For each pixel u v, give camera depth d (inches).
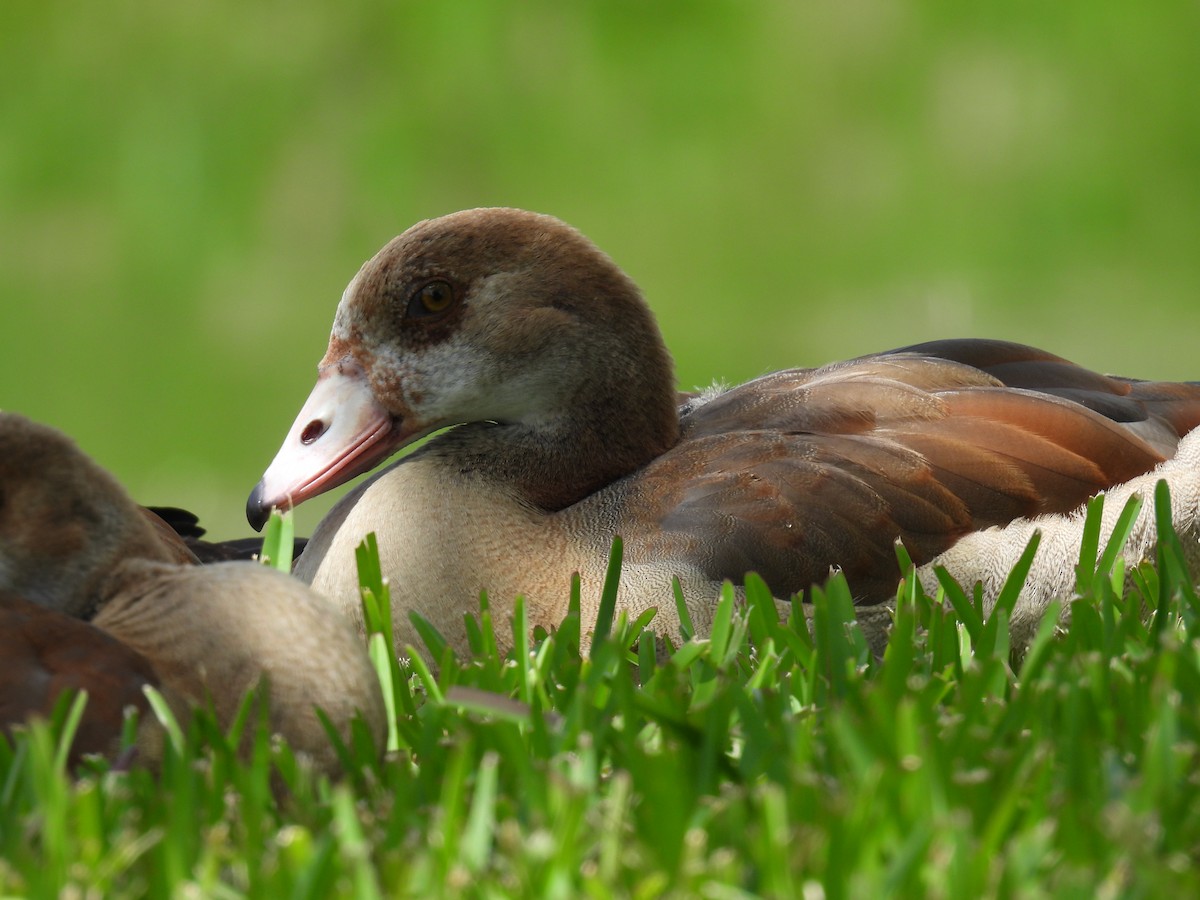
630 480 342.0
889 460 334.0
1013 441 341.7
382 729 236.8
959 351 374.9
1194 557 352.5
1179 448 355.3
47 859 191.3
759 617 283.3
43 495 240.5
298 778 217.3
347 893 184.5
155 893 188.9
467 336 350.9
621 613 294.7
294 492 352.2
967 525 333.4
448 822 194.2
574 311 351.3
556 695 256.8
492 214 356.8
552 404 350.9
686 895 181.0
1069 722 220.4
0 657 219.0
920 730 214.7
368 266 357.1
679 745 220.1
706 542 321.7
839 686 255.9
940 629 272.4
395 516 331.6
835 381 354.9
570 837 185.3
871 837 190.4
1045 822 195.5
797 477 330.0
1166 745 204.8
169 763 215.9
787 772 214.1
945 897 181.8
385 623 281.0
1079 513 339.3
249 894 189.2
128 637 231.5
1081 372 374.3
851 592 325.1
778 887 181.3
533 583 324.8
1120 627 263.9
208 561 348.8
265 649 227.1
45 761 199.5
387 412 357.4
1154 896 179.3
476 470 343.0
